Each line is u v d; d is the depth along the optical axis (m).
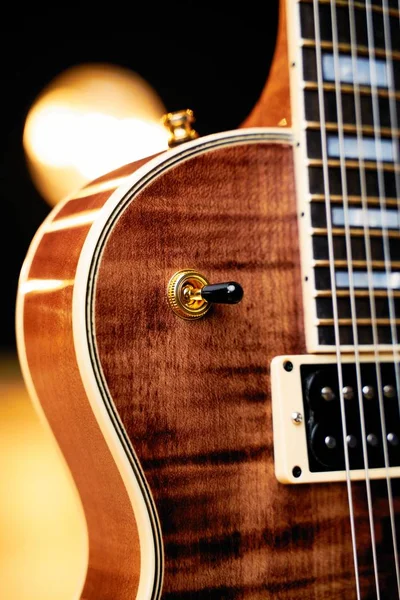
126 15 1.27
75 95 1.25
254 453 0.41
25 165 1.25
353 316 0.43
